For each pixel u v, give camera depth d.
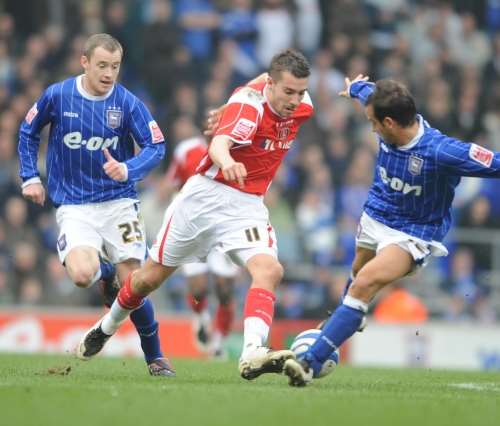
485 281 60.28
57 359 37.28
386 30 76.81
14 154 62.50
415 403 23.25
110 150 29.53
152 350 30.16
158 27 68.38
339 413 21.08
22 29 73.69
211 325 49.12
